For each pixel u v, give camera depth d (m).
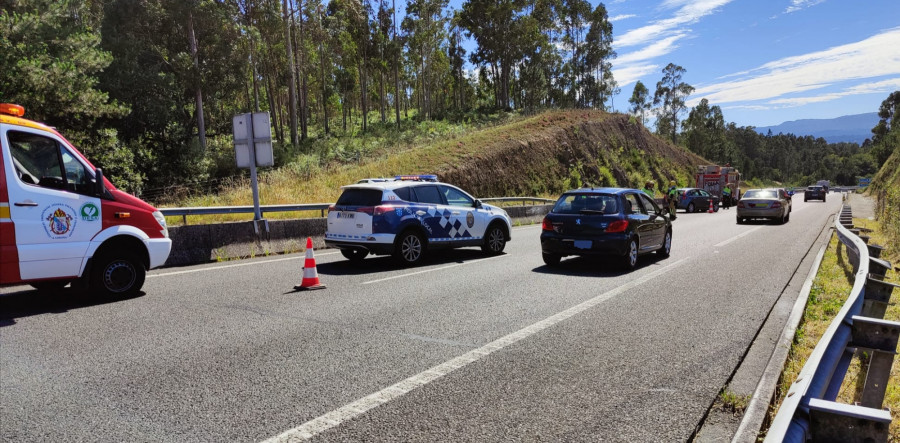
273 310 6.68
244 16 44.94
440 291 8.01
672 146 84.69
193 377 4.32
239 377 4.33
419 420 3.57
